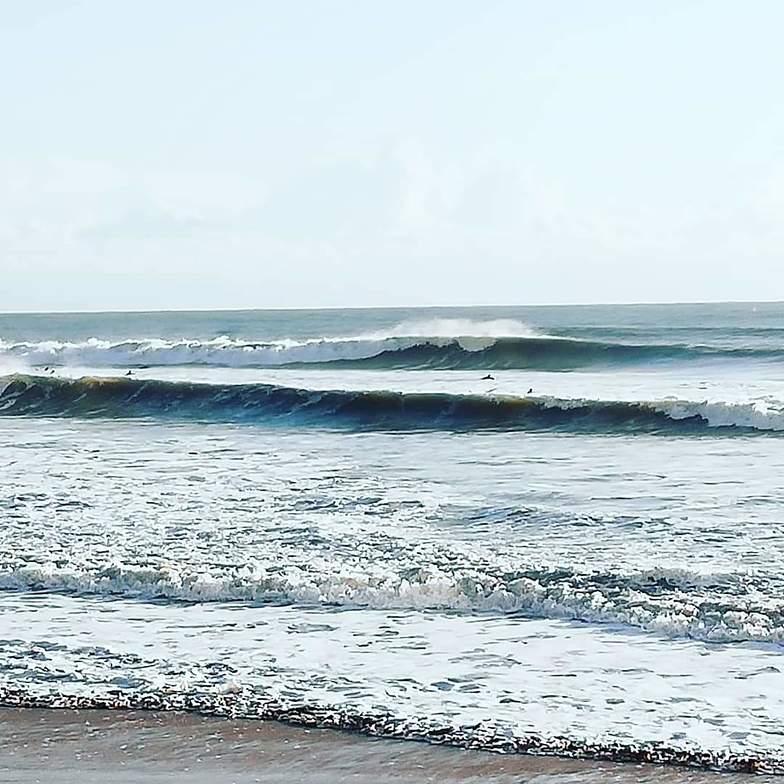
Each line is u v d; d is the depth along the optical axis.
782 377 57.06
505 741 11.46
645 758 10.99
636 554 19.00
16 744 11.55
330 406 45.78
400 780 10.66
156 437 39.34
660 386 52.47
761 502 23.81
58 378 51.66
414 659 14.06
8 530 21.53
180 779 10.72
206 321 163.00
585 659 13.99
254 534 20.95
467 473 29.14
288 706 12.48
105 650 14.52
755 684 12.98
